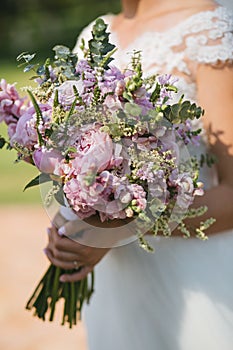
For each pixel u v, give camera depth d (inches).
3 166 430.6
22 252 282.7
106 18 126.7
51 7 1013.2
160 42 109.3
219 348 111.8
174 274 112.0
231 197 105.2
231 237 110.6
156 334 116.3
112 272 119.4
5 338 212.8
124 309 118.8
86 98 96.2
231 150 105.0
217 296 110.3
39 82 100.3
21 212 334.0
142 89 94.9
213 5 112.0
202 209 103.2
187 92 106.9
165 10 112.6
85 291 118.0
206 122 106.4
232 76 105.7
